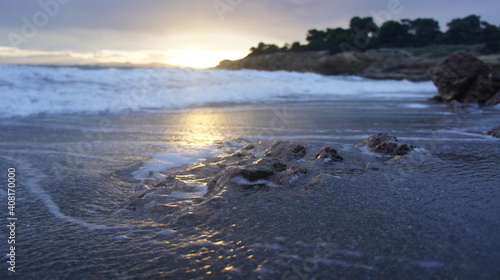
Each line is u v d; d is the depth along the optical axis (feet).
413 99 40.52
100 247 6.74
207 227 7.27
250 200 8.54
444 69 36.04
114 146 16.75
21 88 34.17
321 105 34.14
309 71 142.00
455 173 10.58
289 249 6.23
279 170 10.79
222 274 5.58
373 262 5.68
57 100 31.99
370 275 5.34
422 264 5.54
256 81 52.85
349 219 7.33
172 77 48.26
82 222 8.14
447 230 6.64
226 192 8.98
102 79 42.60
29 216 8.57
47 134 20.10
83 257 6.38
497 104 32.07
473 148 14.21
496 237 6.30
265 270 5.62
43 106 30.22
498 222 6.93
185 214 7.88
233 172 9.79
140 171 12.65
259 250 6.24
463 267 5.41
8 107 28.76
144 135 19.48
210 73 53.62
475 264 5.47
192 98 37.88
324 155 12.13
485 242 6.13
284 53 153.17
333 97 43.75
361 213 7.62
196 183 10.43
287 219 7.45
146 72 47.57
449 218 7.20
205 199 9.06
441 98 37.52
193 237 6.90
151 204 8.94
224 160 12.81
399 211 7.65
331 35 156.56
